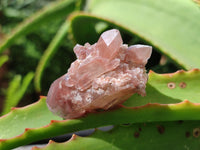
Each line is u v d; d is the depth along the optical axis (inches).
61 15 17.1
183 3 12.1
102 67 8.6
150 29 12.3
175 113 8.9
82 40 14.8
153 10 12.6
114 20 12.7
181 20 12.0
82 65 8.7
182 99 9.6
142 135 9.3
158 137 9.2
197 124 9.3
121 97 8.9
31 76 16.4
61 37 17.1
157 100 9.6
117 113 9.0
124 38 16.6
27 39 32.9
